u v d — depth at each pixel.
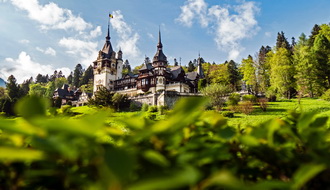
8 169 0.69
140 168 0.56
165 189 0.34
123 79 65.50
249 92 34.66
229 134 0.72
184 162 0.61
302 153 0.76
